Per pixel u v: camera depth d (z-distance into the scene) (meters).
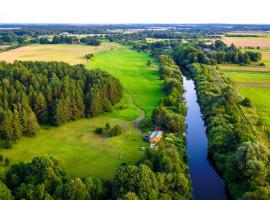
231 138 99.00
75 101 129.38
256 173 80.06
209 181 88.94
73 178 80.12
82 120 130.38
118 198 67.19
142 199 69.00
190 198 78.44
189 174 91.19
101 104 136.62
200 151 105.62
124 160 97.25
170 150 88.75
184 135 114.25
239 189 81.75
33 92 127.44
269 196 69.06
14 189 74.00
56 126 123.50
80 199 70.06
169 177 76.81
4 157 99.38
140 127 122.50
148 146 106.12
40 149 104.94
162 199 71.25
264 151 86.31
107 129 116.81
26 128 112.56
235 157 85.94
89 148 105.38
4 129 107.00
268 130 114.00
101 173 90.00
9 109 115.12
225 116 121.44
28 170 78.62
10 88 130.12
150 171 74.44
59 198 69.81
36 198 69.75
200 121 130.75
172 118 116.25
